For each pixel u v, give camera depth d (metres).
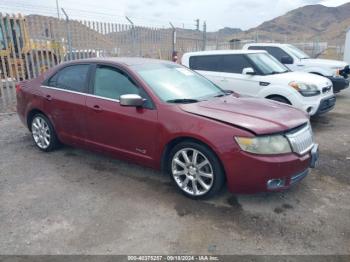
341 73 10.33
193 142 3.68
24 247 2.97
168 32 15.34
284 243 3.02
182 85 4.51
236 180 3.45
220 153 3.45
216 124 3.53
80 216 3.48
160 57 15.00
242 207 3.63
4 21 9.03
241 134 3.38
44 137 5.39
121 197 3.89
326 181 4.30
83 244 3.01
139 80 4.17
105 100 4.41
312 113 6.69
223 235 3.14
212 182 3.61
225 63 7.67
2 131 6.75
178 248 2.96
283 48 11.00
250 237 3.11
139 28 13.39
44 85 5.28
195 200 3.79
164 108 3.89
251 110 3.88
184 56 8.41
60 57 10.39
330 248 2.95
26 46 9.41
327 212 3.54
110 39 12.11
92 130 4.61
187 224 3.32
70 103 4.78
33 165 4.89
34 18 9.62
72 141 4.98
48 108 5.12
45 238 3.10
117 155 4.45
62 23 10.31
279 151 3.40
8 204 3.74
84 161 5.04
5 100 9.26
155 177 4.44
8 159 5.14
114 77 4.45
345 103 10.03
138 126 4.05
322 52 27.41
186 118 3.71
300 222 3.35
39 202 3.78
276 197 3.86
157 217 3.45
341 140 6.11
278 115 3.78
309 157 3.68
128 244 3.01
